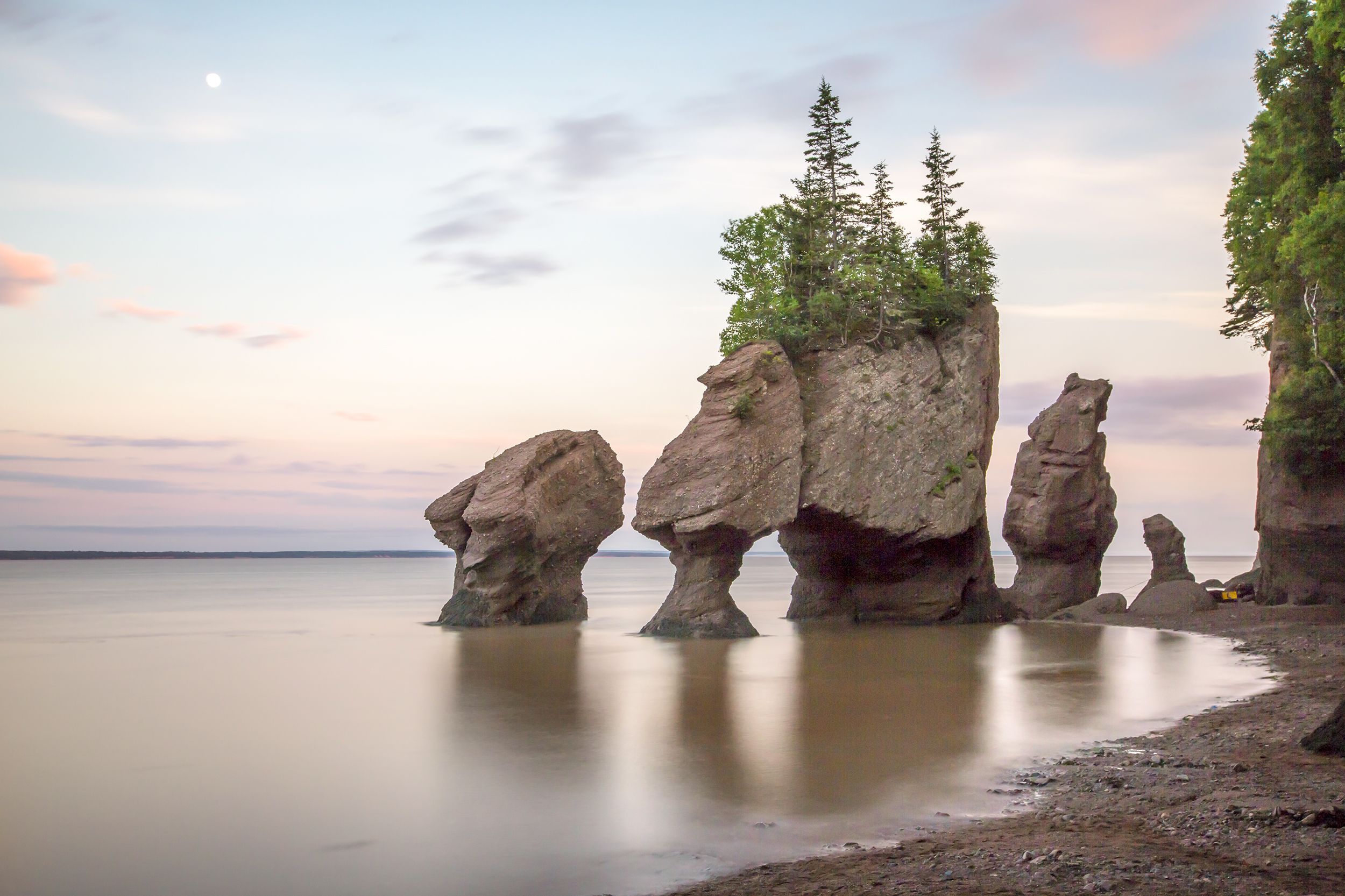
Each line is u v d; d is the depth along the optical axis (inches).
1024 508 2664.9
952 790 746.8
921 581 2416.3
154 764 867.4
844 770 816.9
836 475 2231.8
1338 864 522.9
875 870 558.9
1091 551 2687.0
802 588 2630.4
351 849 629.9
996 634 2089.1
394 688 1315.2
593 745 926.4
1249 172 2161.7
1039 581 2667.3
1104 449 2738.7
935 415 2396.7
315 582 6525.6
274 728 1033.5
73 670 1534.2
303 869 592.7
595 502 2566.4
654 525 2097.7
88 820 697.0
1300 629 1859.0
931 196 2770.7
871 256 2586.1
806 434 2255.2
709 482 2068.2
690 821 677.3
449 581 7096.5
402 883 567.2
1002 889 509.0
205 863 605.6
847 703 1162.6
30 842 646.5
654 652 1754.4
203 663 1622.8
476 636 2112.5
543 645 1883.6
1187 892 490.6
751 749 902.4
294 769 844.0
